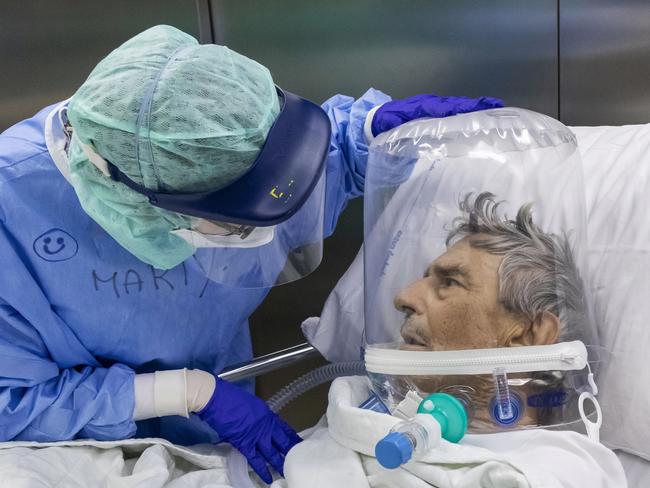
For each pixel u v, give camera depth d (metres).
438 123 1.03
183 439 1.15
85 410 0.95
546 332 0.84
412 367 0.84
